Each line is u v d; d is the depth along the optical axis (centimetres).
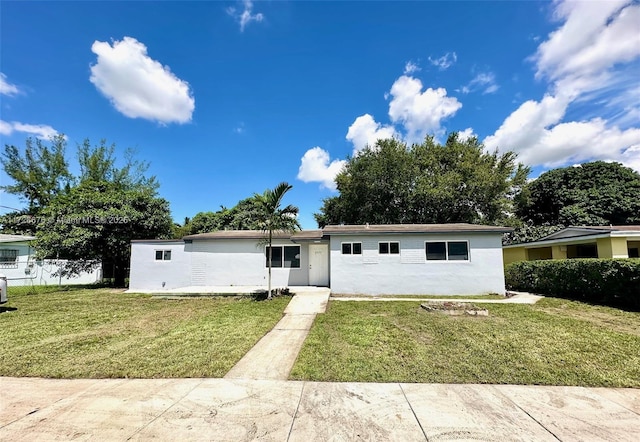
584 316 784
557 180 2583
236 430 274
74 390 368
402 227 1372
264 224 1121
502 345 543
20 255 1961
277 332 656
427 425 282
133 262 1504
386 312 852
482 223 2281
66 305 1038
